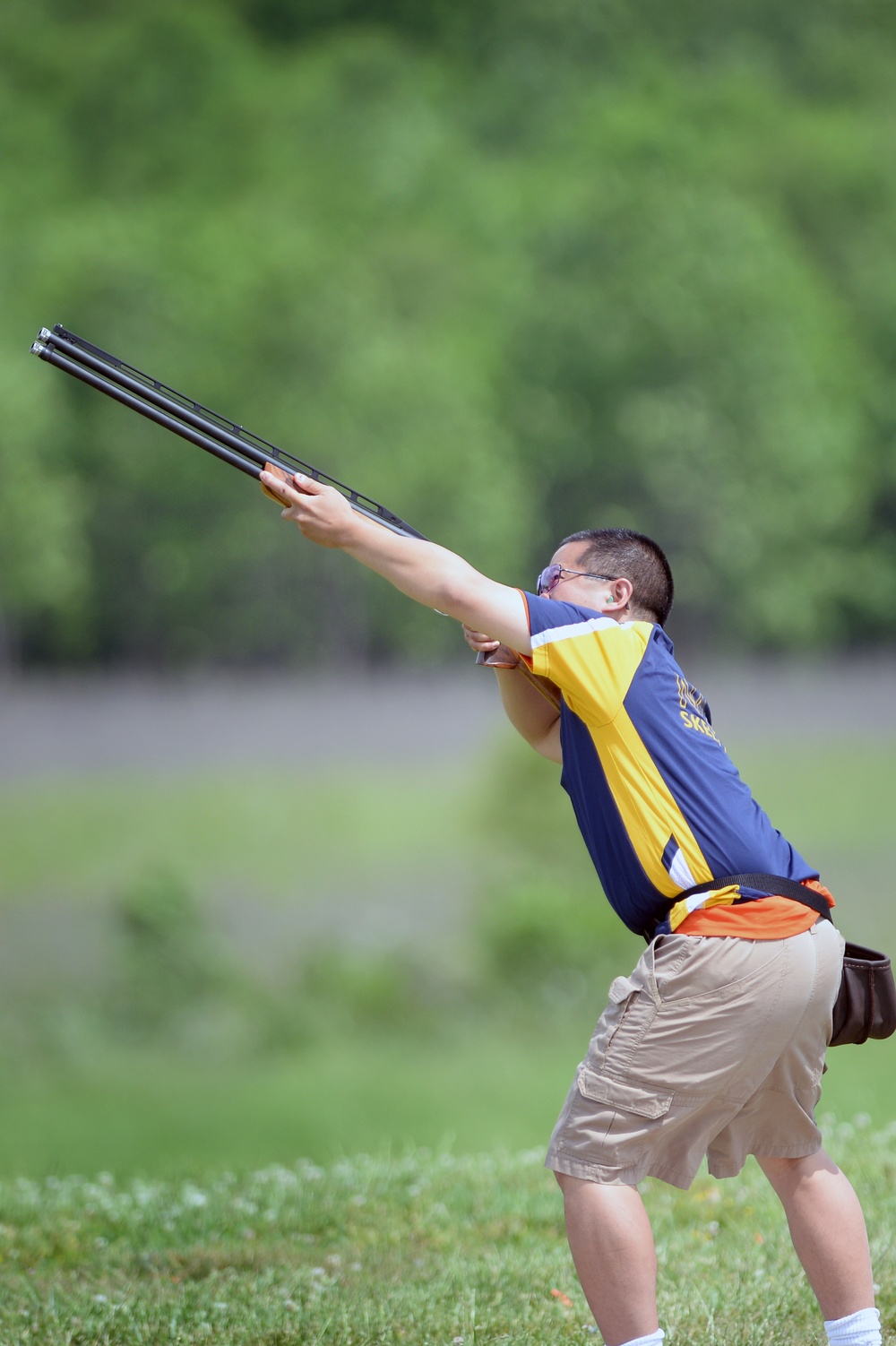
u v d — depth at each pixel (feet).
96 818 437.17
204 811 447.01
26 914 309.83
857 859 337.31
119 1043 215.10
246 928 280.92
